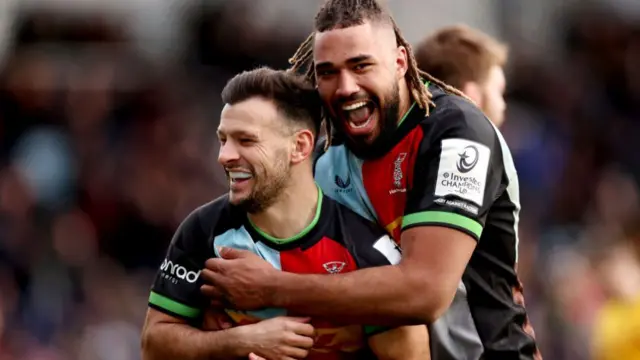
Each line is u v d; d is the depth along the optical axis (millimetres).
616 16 21719
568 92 21047
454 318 7605
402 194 7410
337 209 7387
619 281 14367
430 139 7363
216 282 7176
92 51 19766
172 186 18812
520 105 20891
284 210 7223
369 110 7258
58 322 16859
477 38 8703
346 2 7199
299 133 7191
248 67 19500
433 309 7043
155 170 18859
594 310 15453
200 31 19703
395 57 7293
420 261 7105
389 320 7035
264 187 7109
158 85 19703
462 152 7305
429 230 7164
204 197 18938
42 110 19547
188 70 19875
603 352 14305
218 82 19781
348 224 7344
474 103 7848
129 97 19703
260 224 7270
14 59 19594
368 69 7145
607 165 20875
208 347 7152
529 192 19812
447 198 7211
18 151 19156
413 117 7438
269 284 7059
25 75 19531
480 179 7316
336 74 7172
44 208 18062
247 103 7098
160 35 19938
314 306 7004
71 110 19594
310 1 19453
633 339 14070
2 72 19516
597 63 21578
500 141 7578
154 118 19500
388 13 7324
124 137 19406
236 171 7109
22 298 16922
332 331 7184
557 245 18156
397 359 7250
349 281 7012
